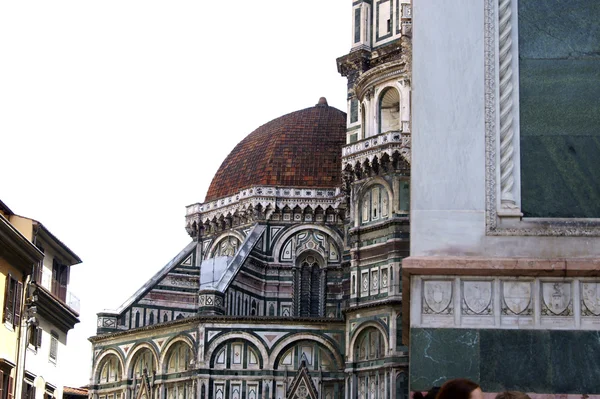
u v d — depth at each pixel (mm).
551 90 25625
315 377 91062
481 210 24922
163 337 95750
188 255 108125
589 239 24641
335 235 103750
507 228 24812
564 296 24234
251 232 103188
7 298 67188
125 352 98625
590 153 25234
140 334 97688
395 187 88875
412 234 24922
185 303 105938
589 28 25891
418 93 25578
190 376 92188
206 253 108312
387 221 88500
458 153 25219
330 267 103062
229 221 107250
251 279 100625
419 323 24266
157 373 95312
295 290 102500
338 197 103625
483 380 23891
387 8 98562
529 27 25953
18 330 69750
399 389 84938
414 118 25500
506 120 25375
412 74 25922
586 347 23953
